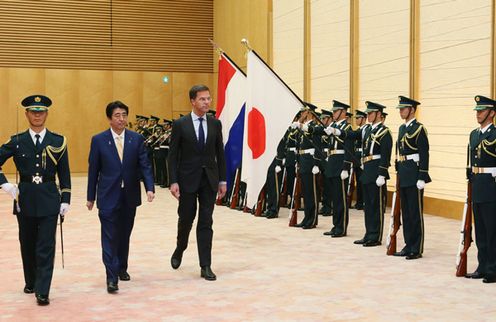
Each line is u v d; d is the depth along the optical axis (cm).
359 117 1159
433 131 1238
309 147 1066
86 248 884
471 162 707
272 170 1188
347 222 988
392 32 1350
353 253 847
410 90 1289
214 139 704
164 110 2264
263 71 855
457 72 1180
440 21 1221
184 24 2272
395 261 795
